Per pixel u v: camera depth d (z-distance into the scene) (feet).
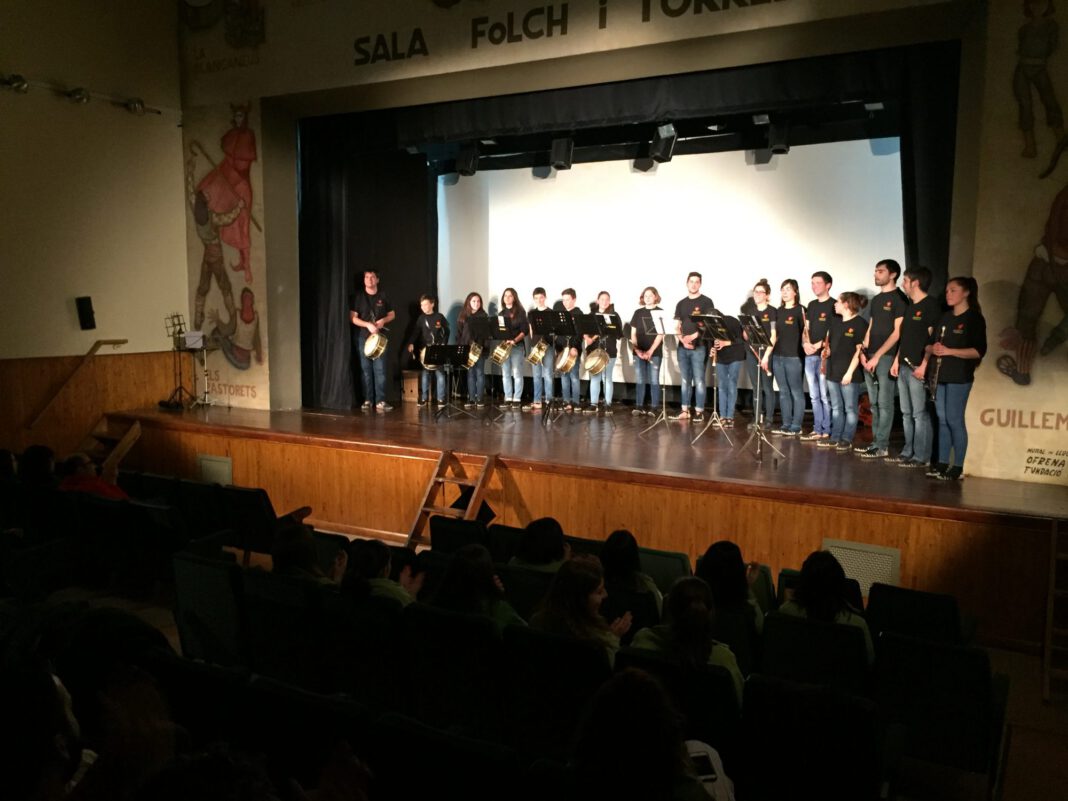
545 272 35.68
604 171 34.06
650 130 31.78
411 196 36.01
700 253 32.71
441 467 24.38
